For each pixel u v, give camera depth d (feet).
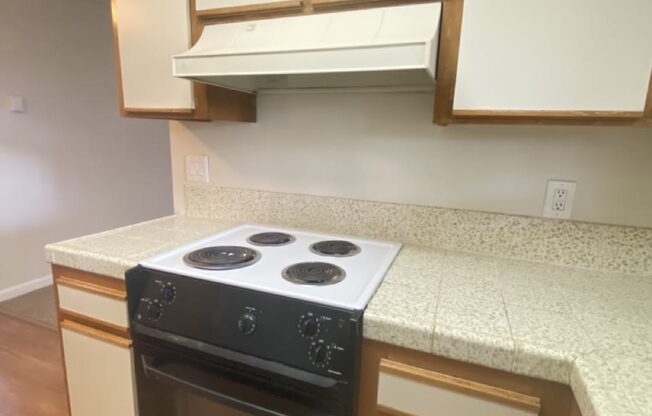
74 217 9.68
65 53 9.02
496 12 2.91
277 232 4.56
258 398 2.96
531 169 3.79
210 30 3.82
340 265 3.52
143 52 4.25
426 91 4.02
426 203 4.24
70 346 4.00
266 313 2.83
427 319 2.56
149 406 3.59
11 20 7.95
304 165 4.71
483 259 3.89
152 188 11.85
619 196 3.57
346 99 4.37
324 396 2.70
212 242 4.15
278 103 4.69
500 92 3.01
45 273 9.23
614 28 2.67
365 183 4.46
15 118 8.22
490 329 2.47
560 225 3.75
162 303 3.21
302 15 3.49
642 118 2.76
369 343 2.69
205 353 3.01
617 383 1.98
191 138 5.28
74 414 4.23
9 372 6.21
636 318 2.70
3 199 8.23
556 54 2.82
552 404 2.35
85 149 9.72
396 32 3.00
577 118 2.89
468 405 2.48
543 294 3.07
